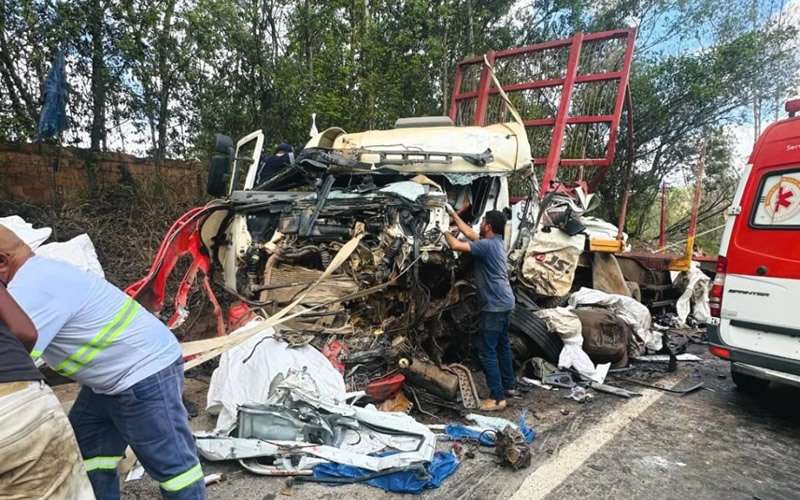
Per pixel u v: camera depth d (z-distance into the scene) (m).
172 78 8.48
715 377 5.26
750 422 4.00
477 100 7.91
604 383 4.94
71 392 3.89
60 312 1.64
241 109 9.09
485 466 3.12
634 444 3.53
